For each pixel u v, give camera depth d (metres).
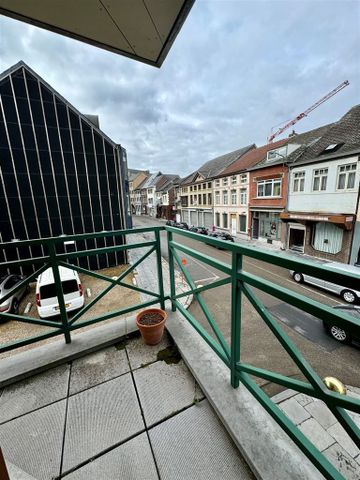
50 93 9.01
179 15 1.23
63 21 1.26
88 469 1.13
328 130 11.34
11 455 1.21
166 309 2.53
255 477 1.07
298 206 11.47
